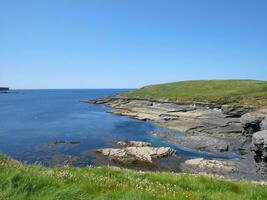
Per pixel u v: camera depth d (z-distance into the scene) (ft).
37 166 42.24
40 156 146.61
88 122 279.49
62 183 30.81
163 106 367.66
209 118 263.49
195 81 582.35
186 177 48.93
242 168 132.26
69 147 167.84
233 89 424.46
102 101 538.88
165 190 36.17
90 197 27.20
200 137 202.08
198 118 271.90
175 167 132.87
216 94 388.16
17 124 258.57
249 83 480.64
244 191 43.83
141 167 132.46
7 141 182.39
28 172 30.89
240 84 474.90
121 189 31.83
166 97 418.51
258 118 184.44
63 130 229.04
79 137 200.85
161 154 152.25
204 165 133.80
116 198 28.19
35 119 297.33
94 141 187.42
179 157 151.43
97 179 36.29
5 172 28.81
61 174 36.04
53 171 39.24
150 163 138.72
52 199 25.23
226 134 210.79
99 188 31.73
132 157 145.79
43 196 25.72
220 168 129.90
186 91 466.70
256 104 289.33
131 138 201.87
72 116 329.11
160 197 31.01
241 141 191.42
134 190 30.78
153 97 437.99
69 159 140.97
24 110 401.49
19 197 24.59
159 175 49.60
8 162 37.09
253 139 136.15
